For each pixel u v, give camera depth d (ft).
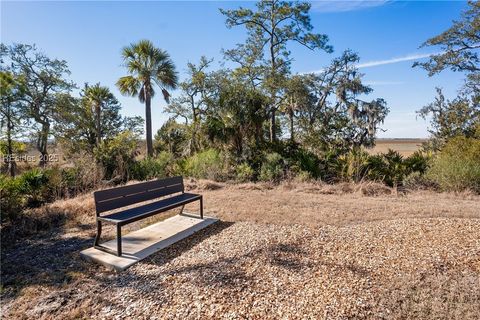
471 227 12.39
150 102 44.52
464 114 38.58
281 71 45.27
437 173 24.04
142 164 33.06
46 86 52.80
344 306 7.03
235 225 14.16
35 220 15.02
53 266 10.02
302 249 10.60
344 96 47.78
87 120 59.77
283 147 34.55
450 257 9.48
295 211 16.49
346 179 28.81
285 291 7.78
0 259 10.66
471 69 39.60
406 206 17.22
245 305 7.20
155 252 10.89
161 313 7.00
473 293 7.32
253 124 35.42
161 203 13.61
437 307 6.79
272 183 26.91
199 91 55.98
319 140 42.06
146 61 43.91
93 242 12.37
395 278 8.21
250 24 47.50
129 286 8.41
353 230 12.74
